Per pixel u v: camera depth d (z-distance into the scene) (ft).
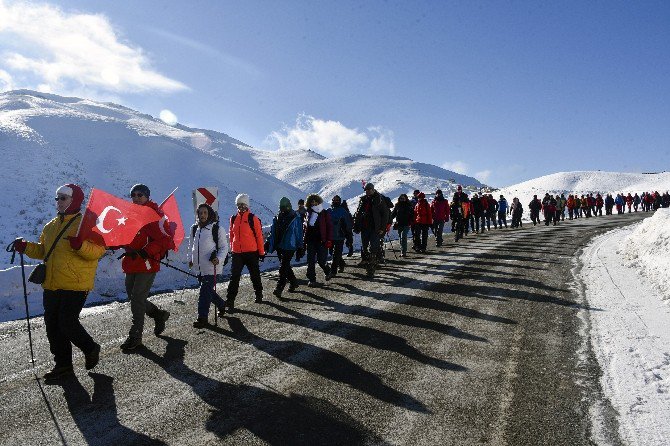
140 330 17.99
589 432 11.37
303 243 30.66
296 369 15.52
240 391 13.75
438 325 20.88
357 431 11.39
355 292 28.60
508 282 30.99
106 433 11.32
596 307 23.79
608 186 318.24
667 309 22.93
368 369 15.51
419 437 11.12
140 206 18.22
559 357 16.61
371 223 35.04
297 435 11.19
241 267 24.71
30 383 14.58
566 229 77.36
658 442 10.89
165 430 11.44
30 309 25.95
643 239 40.09
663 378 14.73
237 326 21.02
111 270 30.89
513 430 11.46
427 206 48.67
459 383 14.34
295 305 25.21
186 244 36.37
